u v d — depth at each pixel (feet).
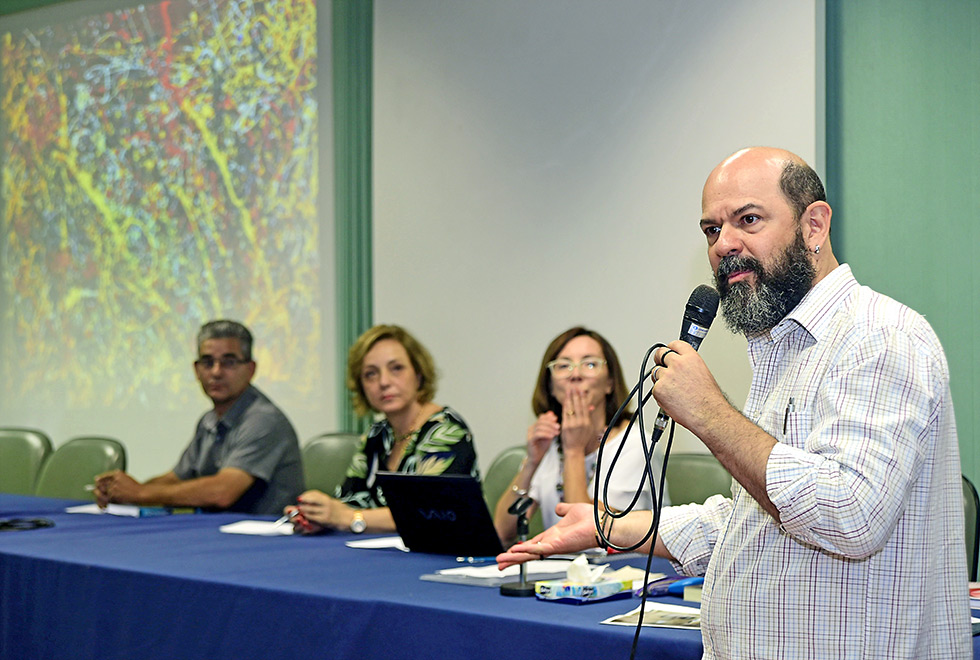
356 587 6.06
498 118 13.20
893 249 10.57
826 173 10.90
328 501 8.73
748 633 4.26
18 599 7.48
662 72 11.94
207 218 15.84
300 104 14.96
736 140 11.37
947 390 4.13
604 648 4.85
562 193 12.67
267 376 15.20
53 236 17.53
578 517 5.75
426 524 7.44
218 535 8.73
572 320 12.57
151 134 16.46
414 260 13.84
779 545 4.25
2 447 14.21
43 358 17.65
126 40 16.76
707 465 8.95
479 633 5.26
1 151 18.11
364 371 9.93
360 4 14.29
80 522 9.68
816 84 10.84
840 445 3.88
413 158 13.85
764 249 4.34
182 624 6.46
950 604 4.18
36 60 17.78
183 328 16.07
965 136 10.22
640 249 12.07
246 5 15.51
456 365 13.48
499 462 10.53
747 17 11.31
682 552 5.16
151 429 16.37
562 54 12.73
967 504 6.89
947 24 10.32
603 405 8.80
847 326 4.17
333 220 14.60
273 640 6.01
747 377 10.99
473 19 13.41
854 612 4.08
